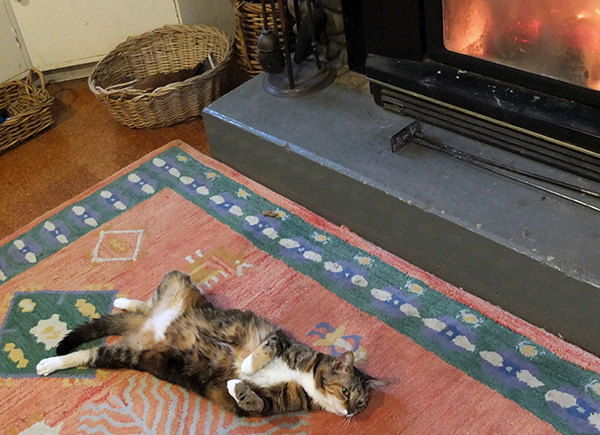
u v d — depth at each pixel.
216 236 1.71
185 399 1.38
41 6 2.19
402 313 1.48
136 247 1.71
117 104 2.00
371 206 1.59
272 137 1.73
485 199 1.47
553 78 1.43
